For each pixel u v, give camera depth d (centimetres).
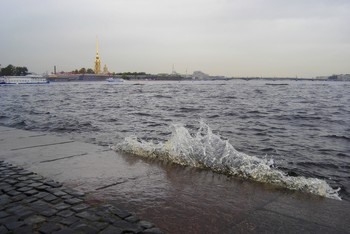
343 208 369
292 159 852
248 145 1041
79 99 4003
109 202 372
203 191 417
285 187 439
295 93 6481
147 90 7569
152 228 299
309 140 1161
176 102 3450
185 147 608
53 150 651
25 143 727
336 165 796
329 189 452
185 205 368
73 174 483
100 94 5516
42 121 1686
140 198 388
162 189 422
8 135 841
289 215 346
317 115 2142
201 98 4334
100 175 480
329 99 4409
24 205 348
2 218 314
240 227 314
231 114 2158
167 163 557
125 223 307
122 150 655
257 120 1823
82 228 294
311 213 352
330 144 1081
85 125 1523
